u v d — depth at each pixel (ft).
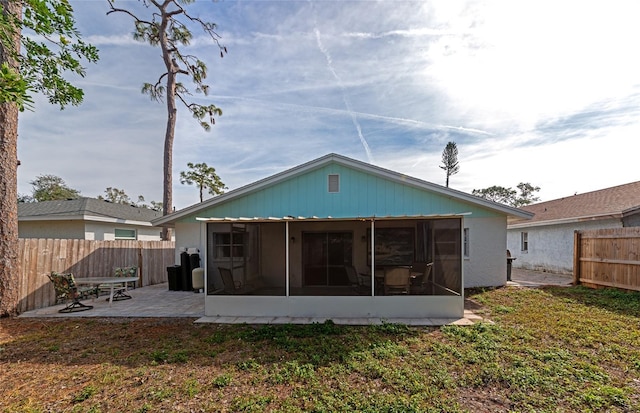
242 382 13.19
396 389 12.46
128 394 12.31
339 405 11.34
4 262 23.70
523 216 33.37
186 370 14.34
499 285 34.04
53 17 13.97
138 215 59.82
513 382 12.75
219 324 21.57
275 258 30.25
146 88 53.26
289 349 16.61
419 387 12.51
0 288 23.59
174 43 55.83
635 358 14.90
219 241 25.46
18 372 14.32
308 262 33.35
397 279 24.04
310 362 14.97
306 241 33.78
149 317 23.57
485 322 20.77
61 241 29.32
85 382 13.32
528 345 16.69
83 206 50.24
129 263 37.76
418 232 27.12
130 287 37.73
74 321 22.59
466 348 16.43
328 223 33.83
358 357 15.35
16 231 24.53
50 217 46.91
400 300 22.91
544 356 15.10
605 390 12.01
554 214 49.85
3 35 13.79
